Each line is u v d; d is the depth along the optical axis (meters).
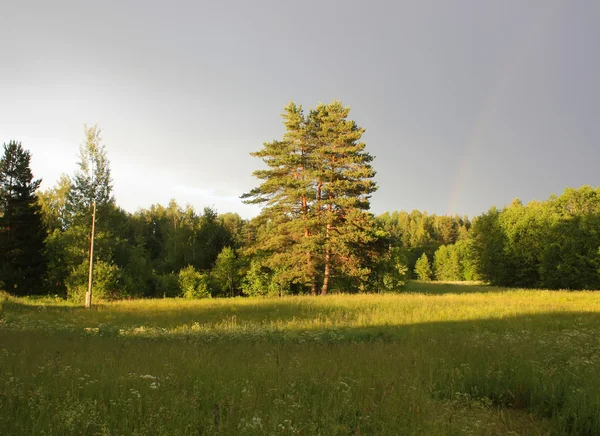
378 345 10.61
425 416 4.89
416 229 130.50
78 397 5.28
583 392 5.76
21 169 41.38
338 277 41.81
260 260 40.34
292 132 36.06
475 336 11.37
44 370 6.81
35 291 40.16
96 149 37.50
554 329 14.14
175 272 52.94
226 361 8.05
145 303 26.95
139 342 11.41
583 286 51.75
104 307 24.64
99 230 37.44
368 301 24.69
